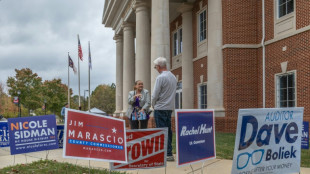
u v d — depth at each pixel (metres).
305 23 10.95
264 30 13.26
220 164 5.80
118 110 28.09
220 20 14.06
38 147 5.90
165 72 5.96
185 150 4.01
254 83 13.63
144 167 4.53
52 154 7.62
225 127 13.27
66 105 17.03
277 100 12.40
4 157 7.26
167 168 5.43
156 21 14.98
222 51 13.95
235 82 13.57
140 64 18.42
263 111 3.84
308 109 10.66
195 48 18.17
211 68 14.09
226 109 13.52
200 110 4.26
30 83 51.84
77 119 4.09
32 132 5.87
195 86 18.08
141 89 7.18
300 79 11.08
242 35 13.70
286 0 12.13
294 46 11.41
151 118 15.37
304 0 11.02
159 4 15.05
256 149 3.80
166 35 14.97
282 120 4.05
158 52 14.77
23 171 5.23
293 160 4.20
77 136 4.07
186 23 18.61
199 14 17.80
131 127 7.20
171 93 5.95
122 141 4.42
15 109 54.94
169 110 5.97
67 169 5.28
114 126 4.38
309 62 10.66
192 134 4.13
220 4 14.11
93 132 4.21
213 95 13.94
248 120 3.69
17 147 5.72
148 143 4.56
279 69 12.22
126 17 22.70
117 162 4.34
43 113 61.31
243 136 3.66
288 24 11.84
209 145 4.38
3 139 7.55
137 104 7.16
